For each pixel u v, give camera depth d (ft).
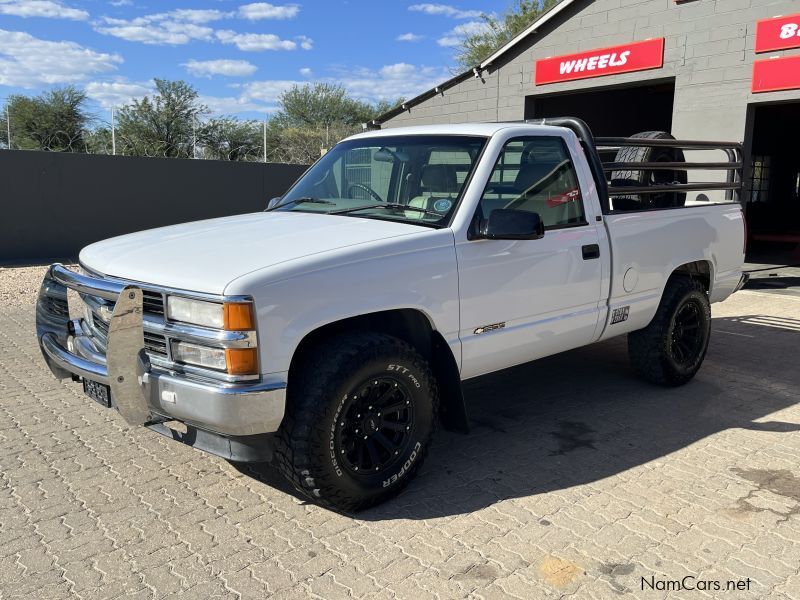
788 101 36.83
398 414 12.34
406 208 13.73
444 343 12.81
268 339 10.43
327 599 9.60
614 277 16.16
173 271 11.06
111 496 12.60
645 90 64.80
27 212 49.44
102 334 12.10
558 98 55.83
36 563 10.41
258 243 11.96
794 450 14.89
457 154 14.11
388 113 61.05
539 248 14.24
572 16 46.91
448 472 13.70
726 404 17.88
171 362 10.93
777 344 24.38
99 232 53.06
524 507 12.27
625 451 14.80
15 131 95.61
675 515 12.01
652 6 42.11
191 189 57.62
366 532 11.40
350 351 11.29
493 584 9.96
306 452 11.04
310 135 110.93
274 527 11.54
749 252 54.13
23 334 25.07
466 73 53.98
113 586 9.84
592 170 16.07
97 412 16.92
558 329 15.01
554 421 16.58
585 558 10.66
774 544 11.11
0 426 15.90
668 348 18.22
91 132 97.25
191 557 10.62
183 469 13.79
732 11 38.27
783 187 68.90
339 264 11.21
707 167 19.29
